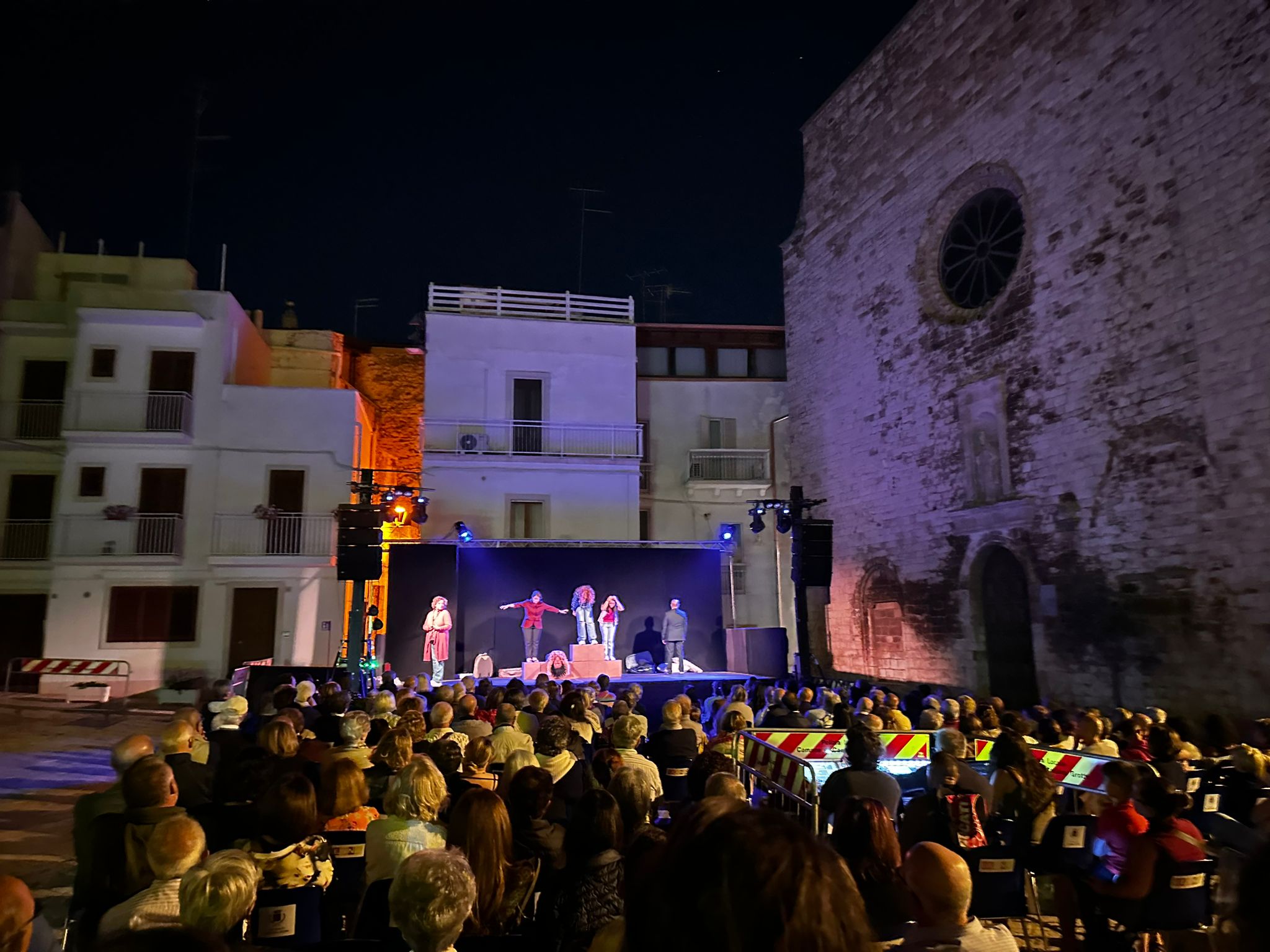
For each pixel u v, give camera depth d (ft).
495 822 11.32
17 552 65.41
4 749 42.16
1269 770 19.12
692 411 83.05
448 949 8.06
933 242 62.85
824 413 75.41
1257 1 40.11
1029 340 53.16
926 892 9.00
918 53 65.16
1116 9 47.91
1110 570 46.73
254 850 11.47
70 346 68.18
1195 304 42.63
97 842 11.37
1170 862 13.73
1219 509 40.91
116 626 63.62
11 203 70.33
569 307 78.43
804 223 79.97
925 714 24.44
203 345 67.67
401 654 62.95
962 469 58.75
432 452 71.82
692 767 14.83
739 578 80.33
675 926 4.83
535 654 62.90
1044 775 17.25
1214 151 41.96
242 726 28.19
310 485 67.26
